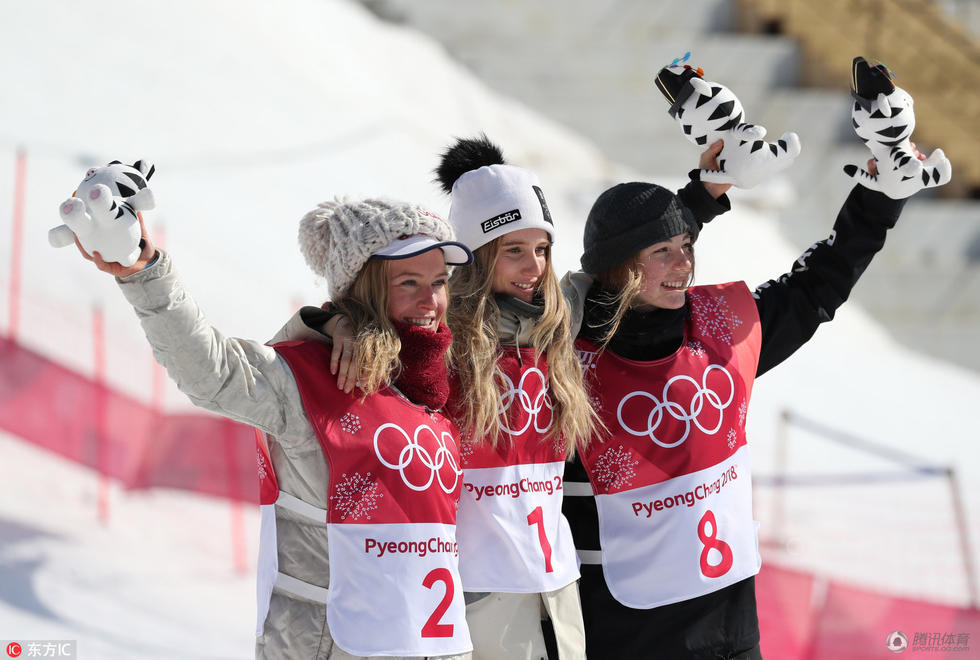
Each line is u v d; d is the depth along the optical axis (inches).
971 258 1860.2
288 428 343.3
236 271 1059.3
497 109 1720.0
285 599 343.3
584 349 432.1
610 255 426.6
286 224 1180.5
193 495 769.6
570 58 1884.8
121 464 773.3
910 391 1429.6
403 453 352.2
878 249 462.0
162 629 623.5
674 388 425.1
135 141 1193.4
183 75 1347.2
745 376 442.0
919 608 709.9
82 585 645.3
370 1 1856.5
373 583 340.5
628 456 419.2
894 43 2151.8
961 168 1993.1
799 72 2050.9
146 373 863.7
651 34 2023.9
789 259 1606.8
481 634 381.1
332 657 336.8
